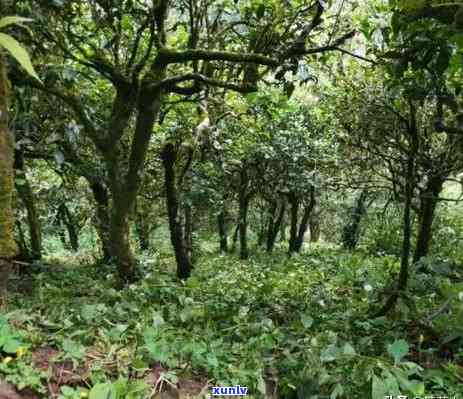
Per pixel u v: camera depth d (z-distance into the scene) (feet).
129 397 9.72
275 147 41.47
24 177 23.45
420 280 21.42
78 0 15.98
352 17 18.84
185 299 17.10
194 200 37.09
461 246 42.11
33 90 18.88
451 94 14.93
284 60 17.21
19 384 9.30
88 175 28.78
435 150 25.30
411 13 10.06
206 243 61.57
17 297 17.29
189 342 12.55
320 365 11.24
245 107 27.89
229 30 22.35
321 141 42.52
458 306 15.15
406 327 14.82
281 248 58.49
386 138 23.90
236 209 54.90
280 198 52.21
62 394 9.68
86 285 22.81
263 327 14.05
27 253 26.43
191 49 19.67
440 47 11.30
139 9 19.16
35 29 15.66
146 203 43.91
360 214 53.57
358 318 15.97
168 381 10.80
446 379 11.35
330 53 21.97
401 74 12.59
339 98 26.43
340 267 33.06
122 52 24.04
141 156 20.98
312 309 17.92
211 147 32.83
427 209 29.81
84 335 12.10
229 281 25.98
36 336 11.28
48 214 39.86
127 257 22.31
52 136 18.37
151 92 19.70
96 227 36.40
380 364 10.58
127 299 17.31
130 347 12.09
